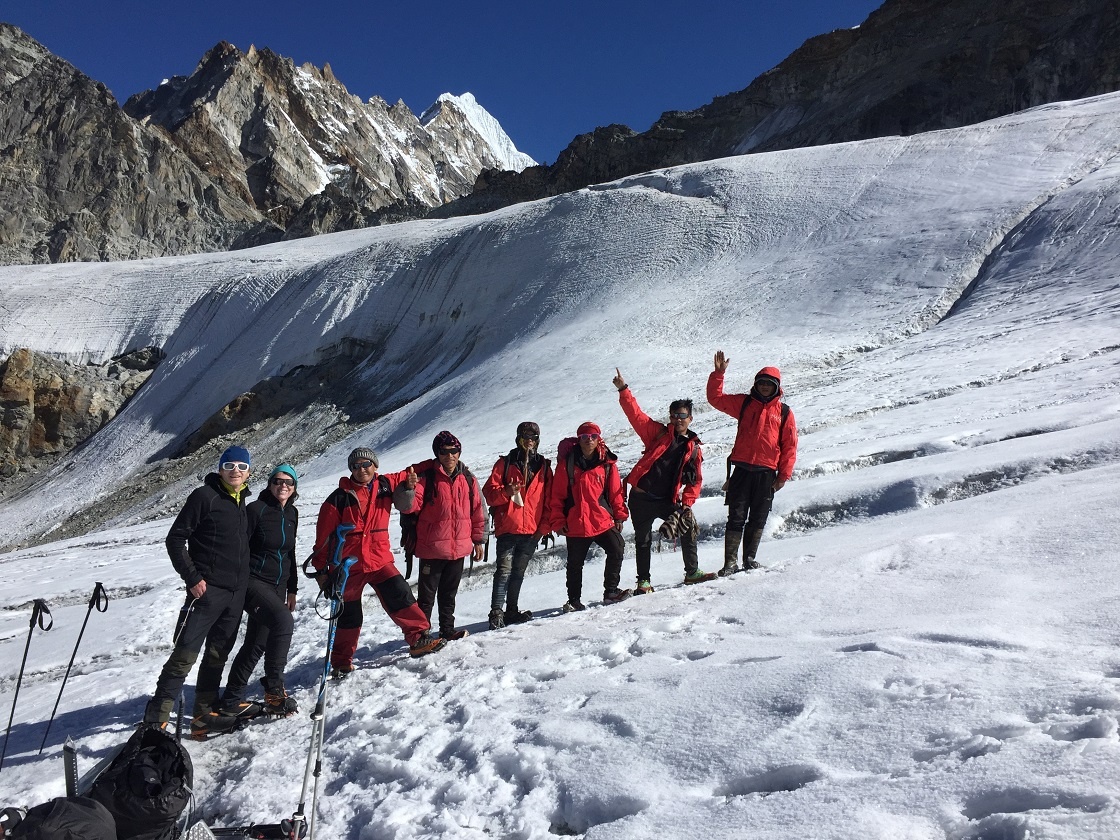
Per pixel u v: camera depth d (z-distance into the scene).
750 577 5.94
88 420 74.38
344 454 42.19
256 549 5.80
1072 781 2.32
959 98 114.44
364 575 6.18
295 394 64.75
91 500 62.88
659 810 2.93
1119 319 19.80
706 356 33.31
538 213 68.69
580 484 6.77
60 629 10.26
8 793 4.90
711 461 13.34
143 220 154.00
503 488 6.75
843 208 49.84
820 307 37.12
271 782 4.36
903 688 3.22
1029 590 4.14
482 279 64.69
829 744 3.00
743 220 53.31
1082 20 113.31
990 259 35.22
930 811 2.44
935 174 49.81
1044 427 9.88
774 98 141.88
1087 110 54.44
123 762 3.44
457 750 4.03
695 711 3.60
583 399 29.84
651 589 6.78
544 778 3.47
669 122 148.00
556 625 5.96
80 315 87.31
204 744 5.43
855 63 135.62
